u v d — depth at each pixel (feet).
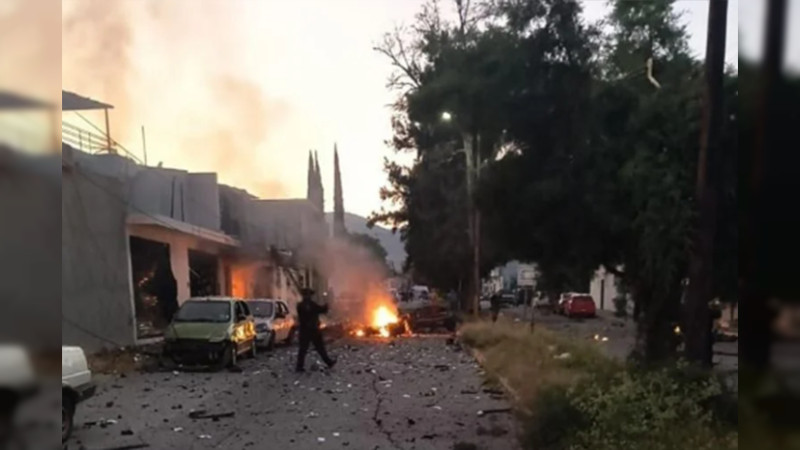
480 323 80.48
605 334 91.40
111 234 61.82
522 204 39.63
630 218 37.14
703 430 22.80
